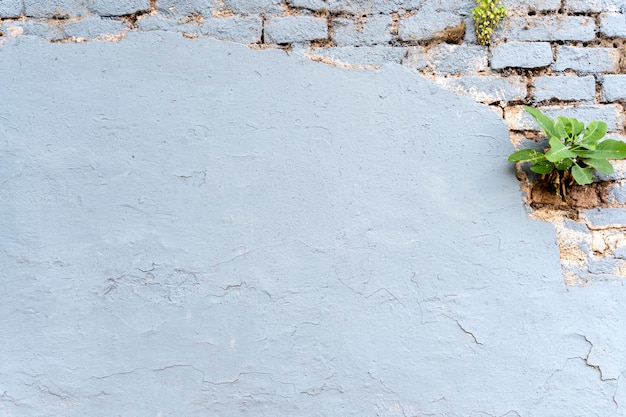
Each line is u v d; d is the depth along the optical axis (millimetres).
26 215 2715
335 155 2773
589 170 2695
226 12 2836
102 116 2760
